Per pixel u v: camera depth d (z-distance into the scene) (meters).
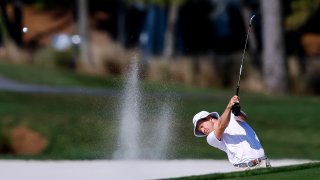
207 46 152.88
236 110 30.20
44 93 86.12
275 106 79.94
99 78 105.62
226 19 153.75
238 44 152.38
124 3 148.88
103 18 160.88
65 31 153.50
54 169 47.19
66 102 80.00
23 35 135.88
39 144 66.81
